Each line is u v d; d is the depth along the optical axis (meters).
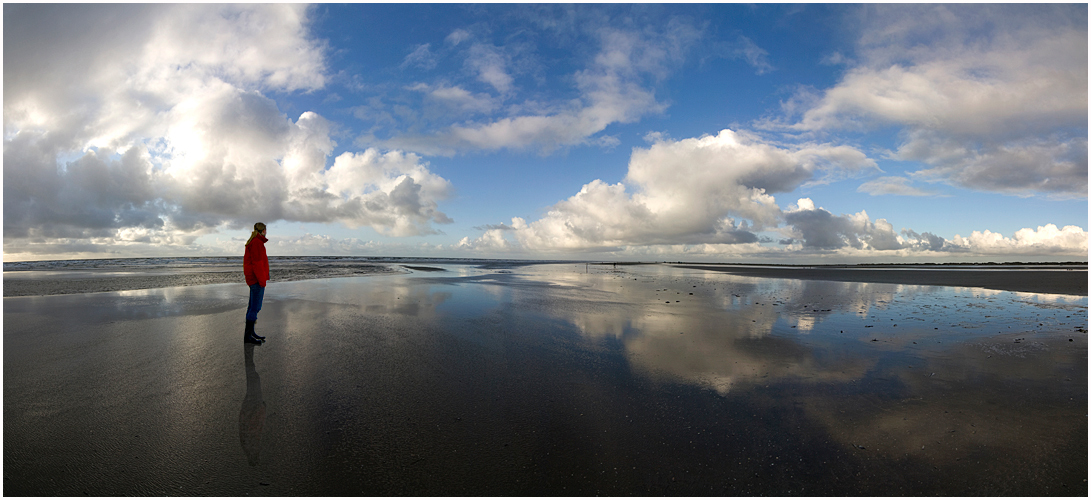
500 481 2.30
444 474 2.36
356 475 2.35
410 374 4.09
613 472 2.37
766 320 7.18
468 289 12.48
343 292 11.23
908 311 8.22
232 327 6.26
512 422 3.00
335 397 3.47
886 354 4.84
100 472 2.36
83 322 6.45
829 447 2.62
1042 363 4.42
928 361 4.52
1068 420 2.97
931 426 2.89
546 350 5.04
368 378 3.96
